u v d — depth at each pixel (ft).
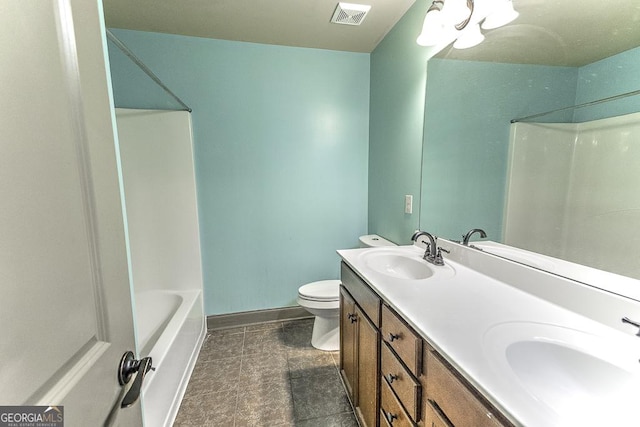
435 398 2.40
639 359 2.06
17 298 1.08
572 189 2.82
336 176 8.05
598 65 2.57
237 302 7.90
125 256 1.97
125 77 6.55
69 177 1.42
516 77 3.42
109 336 1.72
